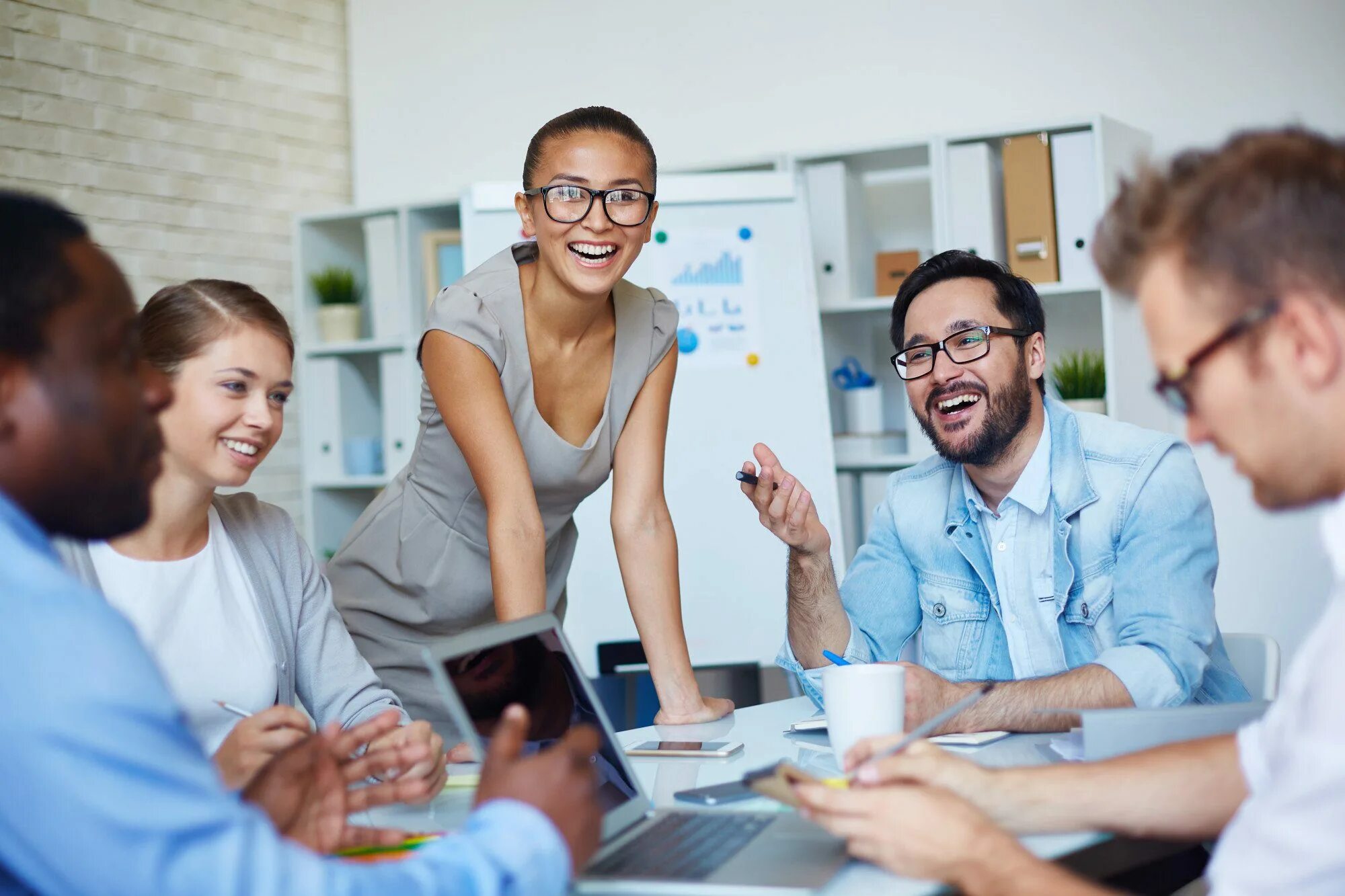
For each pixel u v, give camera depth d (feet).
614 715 7.07
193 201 13.03
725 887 2.81
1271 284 2.51
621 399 6.09
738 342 10.90
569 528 6.97
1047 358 11.41
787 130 12.53
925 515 5.89
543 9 13.62
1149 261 2.71
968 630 5.72
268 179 13.78
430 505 6.57
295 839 3.18
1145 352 10.93
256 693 4.74
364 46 14.51
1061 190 10.50
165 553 4.60
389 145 14.39
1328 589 10.40
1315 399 2.51
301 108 14.16
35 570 2.22
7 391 2.29
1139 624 5.02
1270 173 2.56
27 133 11.61
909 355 5.75
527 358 5.82
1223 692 5.23
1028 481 5.49
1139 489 5.26
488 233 10.95
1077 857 3.18
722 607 10.70
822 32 12.36
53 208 2.47
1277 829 2.55
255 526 5.08
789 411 10.83
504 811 2.61
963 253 5.73
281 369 4.72
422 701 6.75
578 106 13.48
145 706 2.22
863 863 3.05
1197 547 5.11
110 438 2.39
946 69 11.83
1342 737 2.48
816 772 4.04
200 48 13.14
